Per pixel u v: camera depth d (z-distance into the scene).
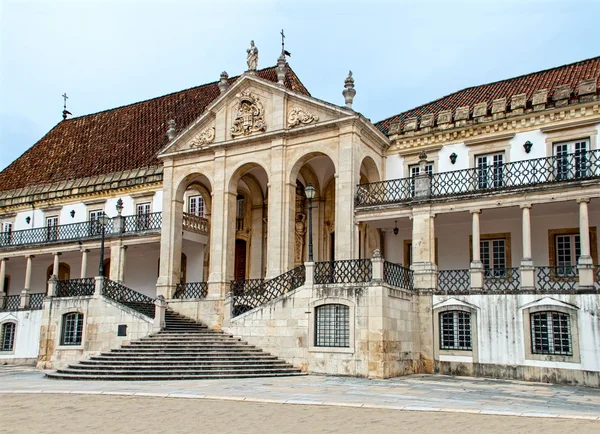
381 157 27.88
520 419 11.41
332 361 21.08
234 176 28.36
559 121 23.92
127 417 12.08
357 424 10.93
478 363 21.70
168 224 29.66
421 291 23.27
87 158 40.28
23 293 32.72
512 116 24.88
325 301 21.56
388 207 24.61
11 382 19.58
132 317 25.30
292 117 27.05
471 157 25.81
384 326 20.44
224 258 27.55
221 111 28.94
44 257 37.25
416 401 13.88
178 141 30.02
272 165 26.98
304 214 29.91
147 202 34.62
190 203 33.97
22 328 32.25
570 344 20.16
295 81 32.66
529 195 22.11
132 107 42.88
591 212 23.22
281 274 24.72
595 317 19.73
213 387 16.84
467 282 23.88
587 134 23.27
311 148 26.33
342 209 25.09
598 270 20.45
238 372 20.27
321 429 10.52
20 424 11.46
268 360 21.80
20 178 42.31
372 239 27.31
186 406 13.29
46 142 44.78
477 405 13.31
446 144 26.55
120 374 19.92
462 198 23.28
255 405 13.27
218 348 22.42
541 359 20.52
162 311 24.78
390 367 20.53
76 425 11.30
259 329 22.92
